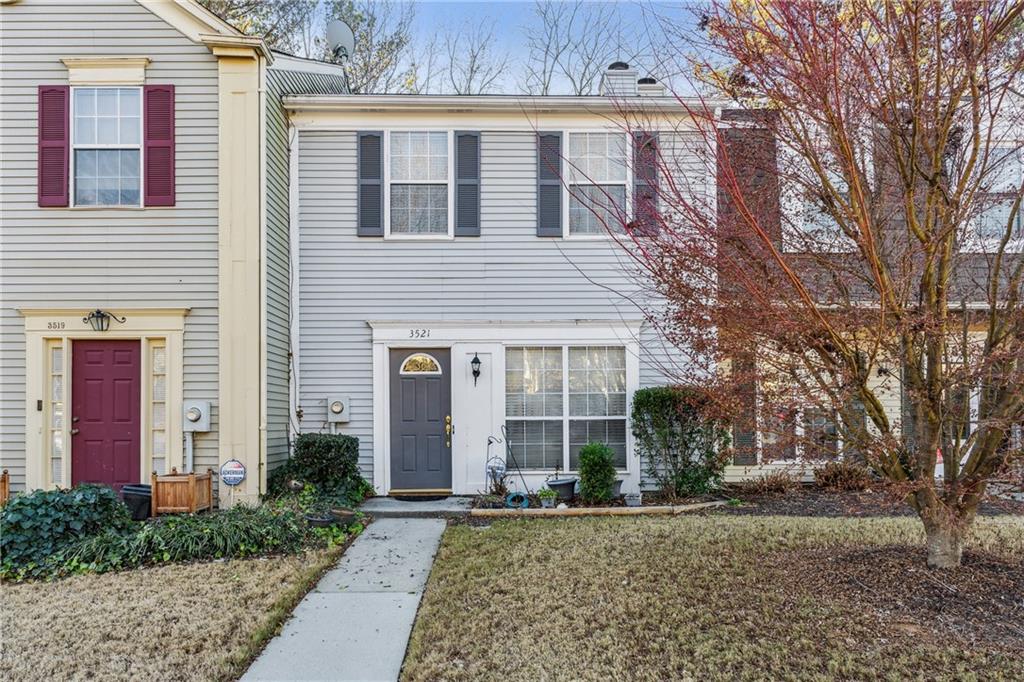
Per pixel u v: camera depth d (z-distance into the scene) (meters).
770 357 4.53
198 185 8.22
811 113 4.21
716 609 4.48
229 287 8.12
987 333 4.58
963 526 4.56
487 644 4.14
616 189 9.19
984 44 3.86
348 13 18.75
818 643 3.91
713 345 4.75
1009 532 6.14
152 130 8.20
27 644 4.23
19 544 5.64
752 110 4.80
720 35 4.50
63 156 8.20
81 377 8.17
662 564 5.41
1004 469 4.30
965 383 4.24
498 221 9.27
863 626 4.08
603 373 9.18
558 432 9.12
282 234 8.97
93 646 4.19
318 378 9.12
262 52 8.29
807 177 4.82
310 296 9.16
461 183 9.27
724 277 4.61
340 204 9.23
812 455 4.81
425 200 9.32
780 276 4.45
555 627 4.33
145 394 8.14
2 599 4.97
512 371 9.20
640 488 8.90
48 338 8.14
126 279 8.16
